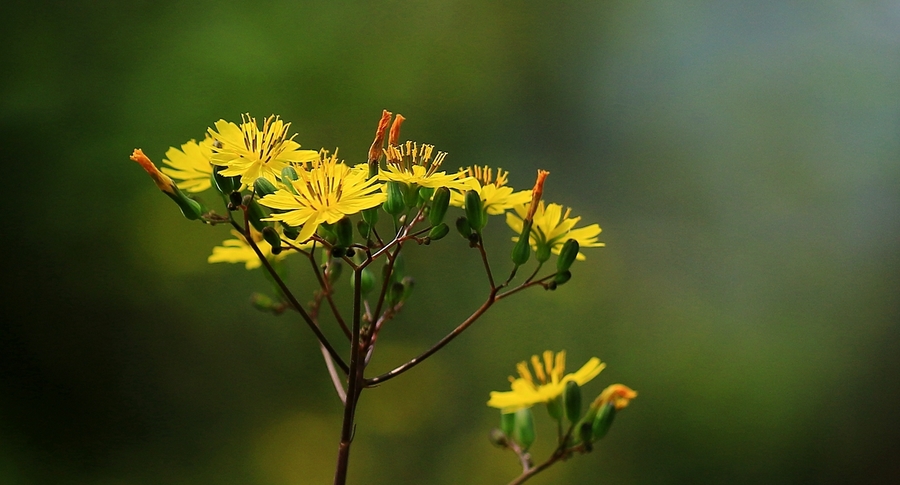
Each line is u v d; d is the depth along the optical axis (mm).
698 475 1068
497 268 1120
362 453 950
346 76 976
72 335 853
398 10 1073
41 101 818
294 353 964
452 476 974
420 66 1073
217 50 896
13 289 818
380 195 508
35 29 836
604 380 1125
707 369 1165
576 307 1163
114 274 862
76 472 834
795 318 1280
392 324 1041
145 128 846
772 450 1104
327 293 521
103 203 841
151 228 859
